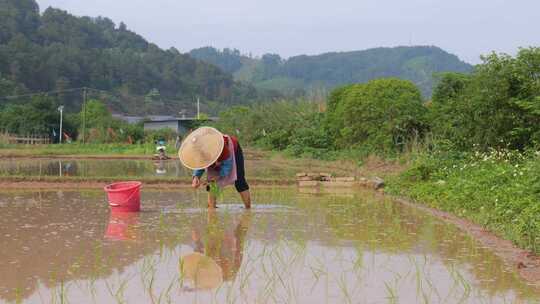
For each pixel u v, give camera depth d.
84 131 55.50
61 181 19.39
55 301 6.57
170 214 13.12
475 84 18.30
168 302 6.51
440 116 21.45
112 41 133.50
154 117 95.62
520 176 12.80
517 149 17.12
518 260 8.54
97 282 7.32
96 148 45.47
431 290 6.97
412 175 18.22
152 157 37.38
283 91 147.75
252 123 46.78
